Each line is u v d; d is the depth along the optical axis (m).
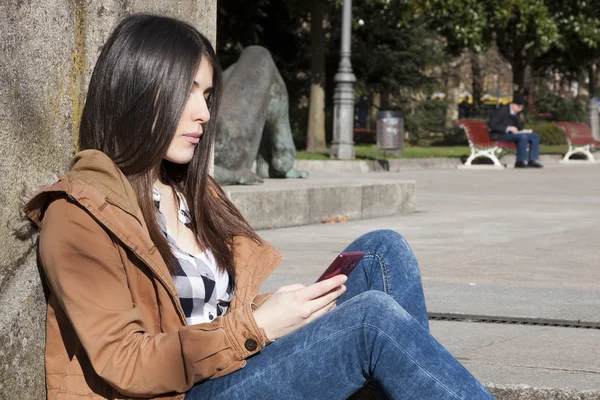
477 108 45.41
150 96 2.90
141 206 2.94
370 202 11.04
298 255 7.47
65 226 2.75
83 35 3.41
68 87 3.36
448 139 37.47
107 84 2.93
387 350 2.77
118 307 2.75
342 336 2.78
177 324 2.89
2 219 3.04
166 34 2.93
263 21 29.00
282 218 9.73
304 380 2.79
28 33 3.13
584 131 28.55
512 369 3.91
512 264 7.11
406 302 3.43
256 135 10.90
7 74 3.03
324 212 10.36
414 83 32.91
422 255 7.61
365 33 31.08
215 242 3.20
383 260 3.48
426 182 17.98
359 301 2.83
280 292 2.89
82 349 2.86
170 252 2.96
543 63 39.47
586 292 5.82
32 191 3.17
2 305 3.07
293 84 31.09
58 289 2.75
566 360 4.08
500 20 28.62
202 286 3.04
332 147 21.62
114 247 2.79
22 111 3.11
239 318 2.80
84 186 2.78
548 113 44.31
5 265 3.07
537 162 24.67
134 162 2.92
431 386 2.76
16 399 3.15
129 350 2.71
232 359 2.79
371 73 31.98
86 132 3.00
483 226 10.07
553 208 12.45
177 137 3.00
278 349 2.83
